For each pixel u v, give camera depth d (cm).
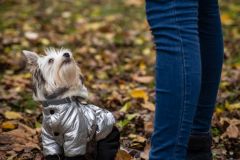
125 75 634
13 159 390
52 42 775
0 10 955
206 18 326
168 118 273
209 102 330
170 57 273
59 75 332
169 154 275
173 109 271
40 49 739
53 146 327
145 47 757
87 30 832
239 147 411
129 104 511
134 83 606
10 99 543
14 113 487
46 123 326
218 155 397
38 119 488
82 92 341
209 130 336
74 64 339
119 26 857
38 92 337
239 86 566
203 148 333
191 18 277
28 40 775
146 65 677
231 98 525
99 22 880
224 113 480
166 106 273
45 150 329
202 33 327
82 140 322
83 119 324
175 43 272
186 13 275
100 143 335
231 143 415
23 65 671
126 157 379
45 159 359
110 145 336
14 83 595
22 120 478
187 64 271
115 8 962
